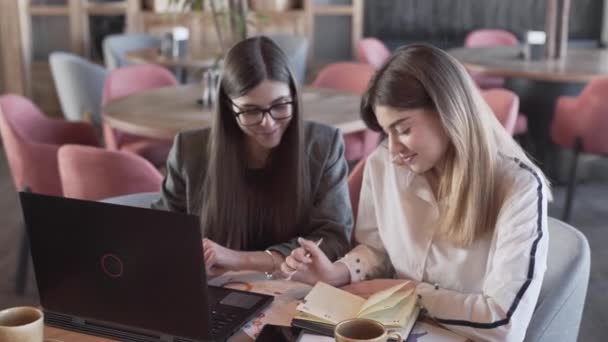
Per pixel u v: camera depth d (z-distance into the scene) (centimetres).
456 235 158
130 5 627
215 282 172
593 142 395
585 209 439
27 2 628
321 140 202
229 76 184
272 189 194
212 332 140
